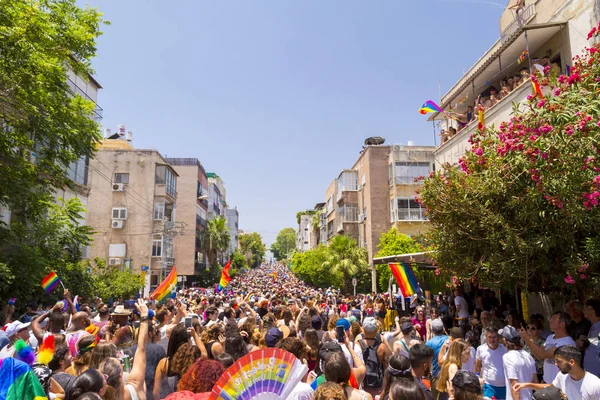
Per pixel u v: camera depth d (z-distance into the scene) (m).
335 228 46.34
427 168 34.00
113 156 37.81
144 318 4.41
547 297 11.03
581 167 6.51
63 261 17.56
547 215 6.95
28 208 15.90
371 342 6.03
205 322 9.52
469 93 18.83
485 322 8.01
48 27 12.38
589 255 6.74
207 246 55.09
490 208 7.70
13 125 13.00
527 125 7.35
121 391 3.80
